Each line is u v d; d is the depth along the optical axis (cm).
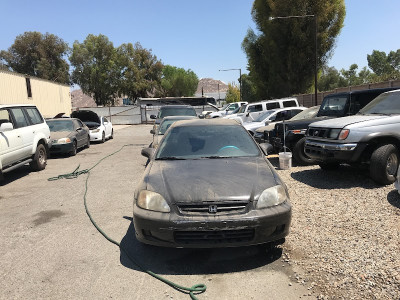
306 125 849
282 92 3456
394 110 654
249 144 486
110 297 304
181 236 342
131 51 6147
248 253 379
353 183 631
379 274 316
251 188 358
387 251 356
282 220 349
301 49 3259
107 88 5791
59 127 1334
